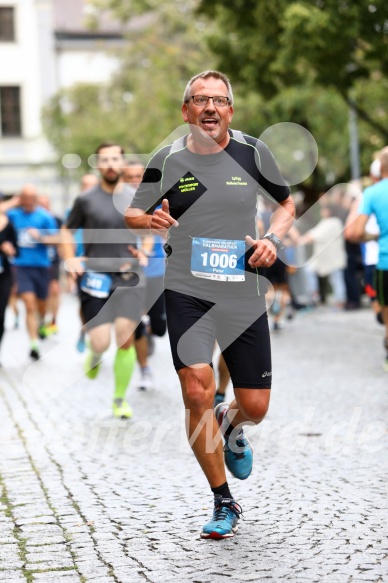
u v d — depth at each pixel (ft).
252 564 29.78
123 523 35.19
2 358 92.89
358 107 131.85
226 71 134.82
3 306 89.10
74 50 317.63
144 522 35.24
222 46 133.08
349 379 69.46
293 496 38.24
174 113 202.69
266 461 44.91
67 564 30.55
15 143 310.45
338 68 116.47
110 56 233.96
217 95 33.17
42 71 313.32
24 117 311.68
